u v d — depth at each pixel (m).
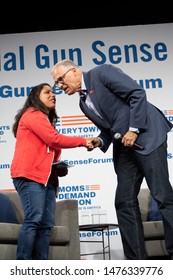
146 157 2.66
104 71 2.73
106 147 3.04
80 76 2.87
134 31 5.37
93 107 2.85
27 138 2.91
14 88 5.27
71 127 5.14
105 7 5.41
